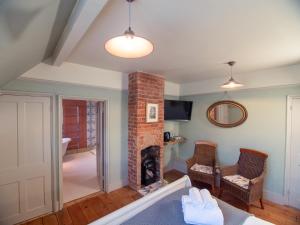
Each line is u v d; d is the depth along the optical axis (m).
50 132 2.58
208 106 3.95
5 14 0.81
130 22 1.48
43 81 2.43
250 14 1.36
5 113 2.24
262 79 3.06
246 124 3.33
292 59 2.45
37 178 2.49
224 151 3.67
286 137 2.86
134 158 3.26
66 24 1.49
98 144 3.44
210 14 1.36
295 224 2.40
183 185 2.27
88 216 2.54
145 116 3.28
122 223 1.52
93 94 2.95
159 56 2.36
